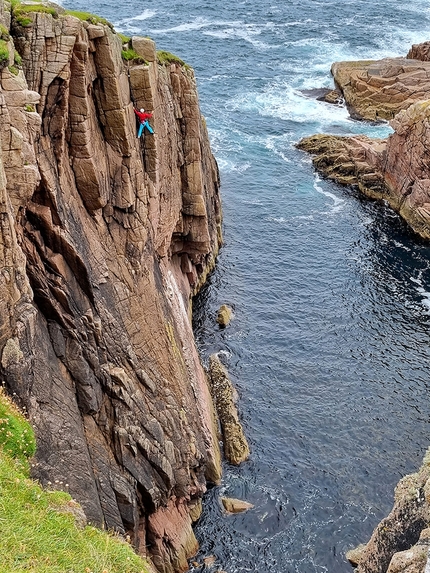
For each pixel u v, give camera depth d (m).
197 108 43.69
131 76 31.41
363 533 37.41
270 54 122.69
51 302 25.14
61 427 23.80
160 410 32.66
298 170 82.25
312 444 43.41
